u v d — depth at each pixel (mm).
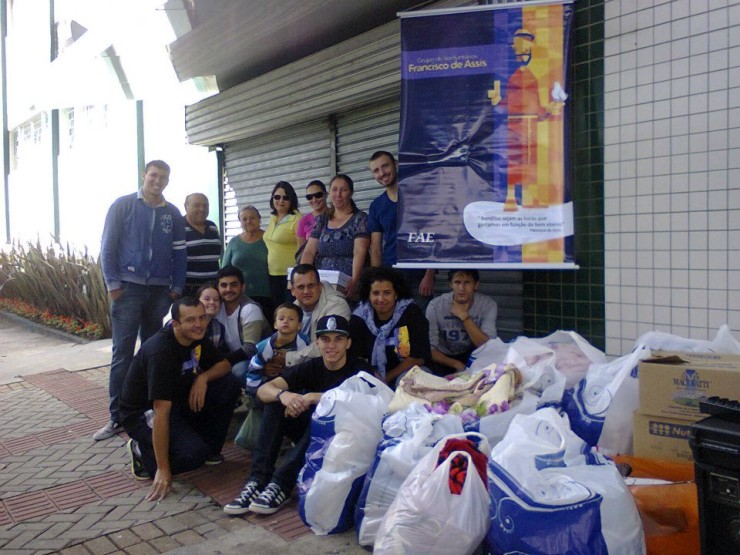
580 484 2607
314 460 3516
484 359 4074
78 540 3488
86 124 13156
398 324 4270
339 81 6461
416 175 4566
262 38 6840
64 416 5801
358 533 3303
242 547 3350
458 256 4516
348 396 3516
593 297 4512
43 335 10109
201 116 8617
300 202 7727
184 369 4242
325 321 3980
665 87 4090
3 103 17062
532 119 4352
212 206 9156
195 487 4160
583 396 3459
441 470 2795
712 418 2344
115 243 5250
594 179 4445
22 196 16438
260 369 4336
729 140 3855
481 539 2779
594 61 4391
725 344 3420
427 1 5750
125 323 5250
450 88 4469
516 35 4344
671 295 4137
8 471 4535
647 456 3098
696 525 2664
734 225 3861
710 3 3891
